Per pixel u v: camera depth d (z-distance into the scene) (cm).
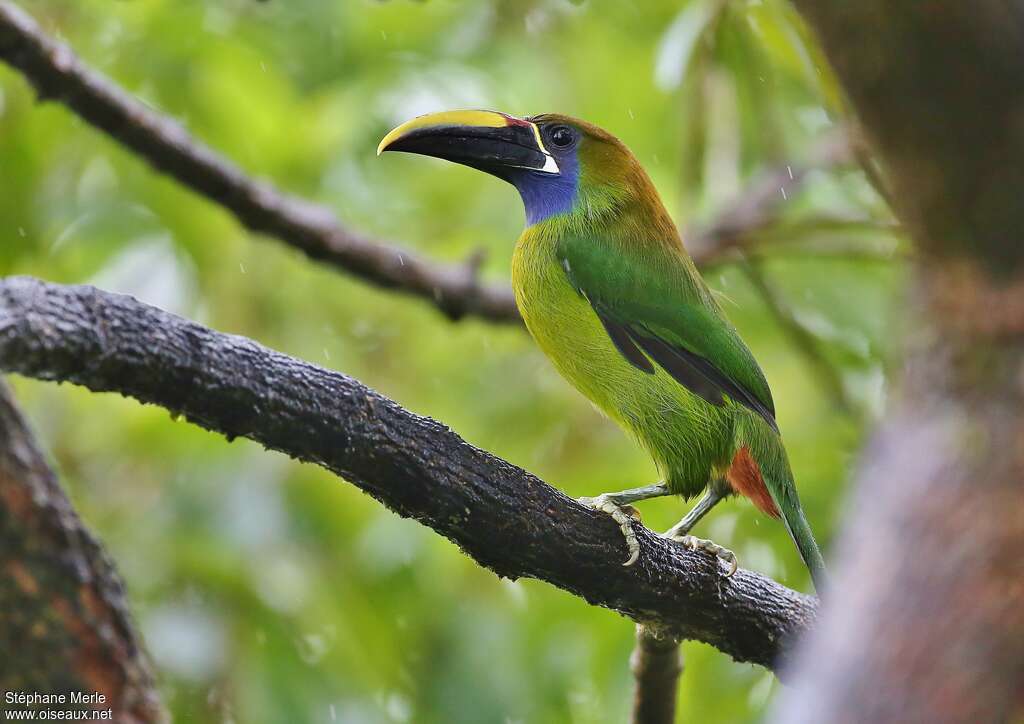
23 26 910
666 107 1304
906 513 304
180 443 1106
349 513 1107
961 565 292
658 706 790
